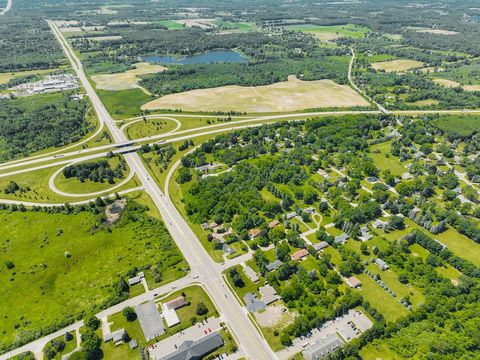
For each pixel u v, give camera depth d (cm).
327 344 11975
